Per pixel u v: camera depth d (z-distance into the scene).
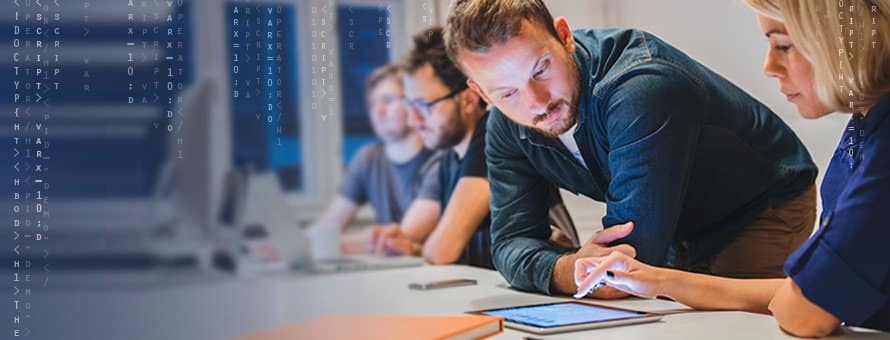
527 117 1.56
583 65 1.54
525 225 1.71
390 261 2.17
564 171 1.64
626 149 1.42
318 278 1.80
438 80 2.58
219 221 1.67
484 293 1.62
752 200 1.64
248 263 1.66
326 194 2.68
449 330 1.05
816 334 1.05
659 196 1.41
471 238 2.46
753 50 1.85
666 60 1.46
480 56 1.51
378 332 1.05
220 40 1.88
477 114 2.52
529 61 1.50
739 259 1.67
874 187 1.03
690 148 1.44
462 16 1.51
